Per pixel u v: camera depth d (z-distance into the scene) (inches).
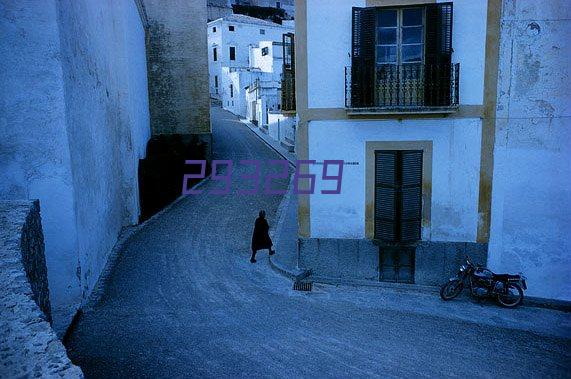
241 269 490.6
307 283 451.8
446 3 406.0
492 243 437.4
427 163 435.5
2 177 366.9
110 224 547.5
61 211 378.6
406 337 338.6
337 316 375.9
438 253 446.6
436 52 413.1
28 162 370.6
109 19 601.6
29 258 225.9
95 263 450.0
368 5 420.5
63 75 369.7
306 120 446.9
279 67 1750.7
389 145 438.0
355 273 463.8
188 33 984.9
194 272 480.1
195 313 376.8
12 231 209.8
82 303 389.1
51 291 379.9
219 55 1951.3
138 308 386.9
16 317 143.6
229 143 1248.2
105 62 560.1
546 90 410.6
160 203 756.6
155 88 985.5
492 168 427.5
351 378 275.7
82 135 425.7
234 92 1764.3
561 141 414.3
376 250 457.1
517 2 404.2
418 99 429.7
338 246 463.5
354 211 456.1
